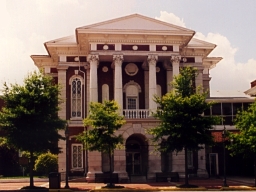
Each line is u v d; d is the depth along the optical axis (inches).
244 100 1670.8
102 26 1514.5
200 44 1684.3
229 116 1668.3
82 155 1594.5
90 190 1125.7
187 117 1198.3
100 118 1212.5
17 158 1907.0
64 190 1121.4
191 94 1266.0
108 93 1640.0
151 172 1459.2
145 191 1131.3
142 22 1539.1
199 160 1582.2
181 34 1534.2
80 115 1617.9
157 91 1663.4
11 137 1131.3
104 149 1215.6
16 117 1114.1
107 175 1428.4
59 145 1590.8
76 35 1534.2
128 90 1662.2
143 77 1673.2
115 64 1519.4
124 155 1456.7
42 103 1153.4
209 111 1674.5
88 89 1624.0
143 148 1563.7
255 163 1224.8
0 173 1882.4
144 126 1477.6
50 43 1619.1
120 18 1528.1
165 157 1545.3
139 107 1654.8
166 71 1657.2
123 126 1470.2
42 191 1029.8
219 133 1646.2
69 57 1646.2
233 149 1254.3
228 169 1720.0
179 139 1209.4
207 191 1119.6
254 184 1284.4
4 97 1155.3
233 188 1147.9
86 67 1635.1
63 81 1626.5
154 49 1546.5
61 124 1171.9
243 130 1251.2
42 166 1616.6
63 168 1584.6
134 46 1540.4
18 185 1359.5
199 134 1207.6
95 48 1524.4
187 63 1688.0
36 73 1263.5
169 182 1407.5
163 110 1246.9
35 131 1127.0
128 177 1456.7
